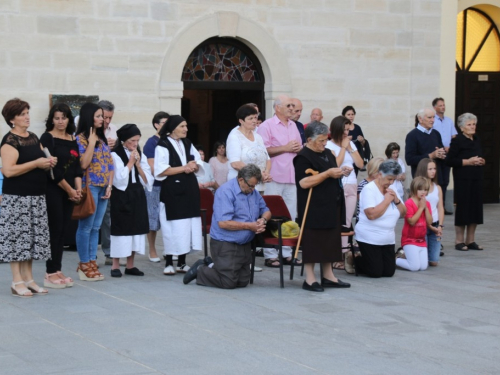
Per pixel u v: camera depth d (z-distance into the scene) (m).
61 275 8.32
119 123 12.65
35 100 12.11
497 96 16.27
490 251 11.02
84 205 8.22
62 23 12.20
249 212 8.35
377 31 14.26
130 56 12.62
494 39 16.22
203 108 14.18
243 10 13.30
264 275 9.16
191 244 9.05
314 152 8.29
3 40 11.88
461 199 10.96
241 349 6.09
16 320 6.91
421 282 8.85
